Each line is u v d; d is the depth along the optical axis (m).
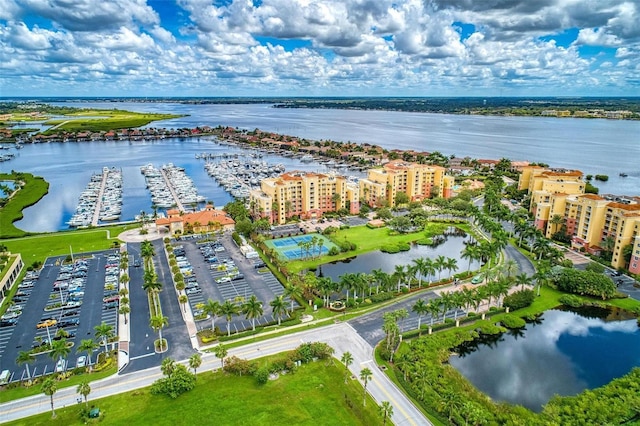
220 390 106.12
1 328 136.88
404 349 124.12
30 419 96.44
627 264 183.00
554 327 143.12
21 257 194.88
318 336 131.75
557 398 103.88
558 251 186.75
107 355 120.12
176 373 106.56
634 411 99.31
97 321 140.75
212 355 121.25
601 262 191.62
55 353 107.50
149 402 101.75
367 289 160.25
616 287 165.88
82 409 97.75
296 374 112.88
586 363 123.75
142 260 192.38
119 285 167.00
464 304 145.00
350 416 97.69
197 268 184.00
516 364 122.81
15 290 163.25
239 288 164.75
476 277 173.62
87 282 170.50
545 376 117.50
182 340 129.12
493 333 136.88
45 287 166.12
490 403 101.94
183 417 96.94
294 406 100.69
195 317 142.50
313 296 155.75
